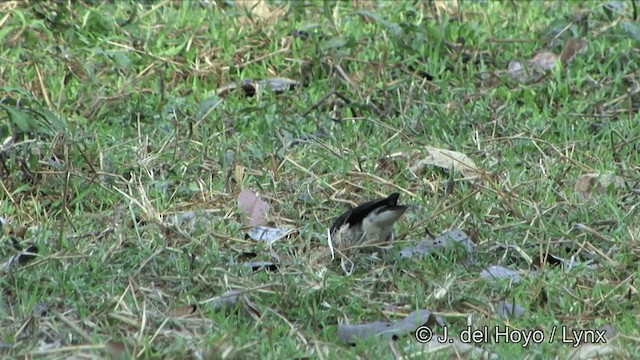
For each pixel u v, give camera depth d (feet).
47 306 26.21
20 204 33.04
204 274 28.27
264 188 34.35
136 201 31.73
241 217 32.45
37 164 34.17
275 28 46.14
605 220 31.94
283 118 39.14
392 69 42.83
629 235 30.78
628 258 29.66
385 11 48.01
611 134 36.76
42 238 30.04
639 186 34.42
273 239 30.68
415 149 36.70
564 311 27.09
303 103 40.55
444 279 28.27
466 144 37.63
